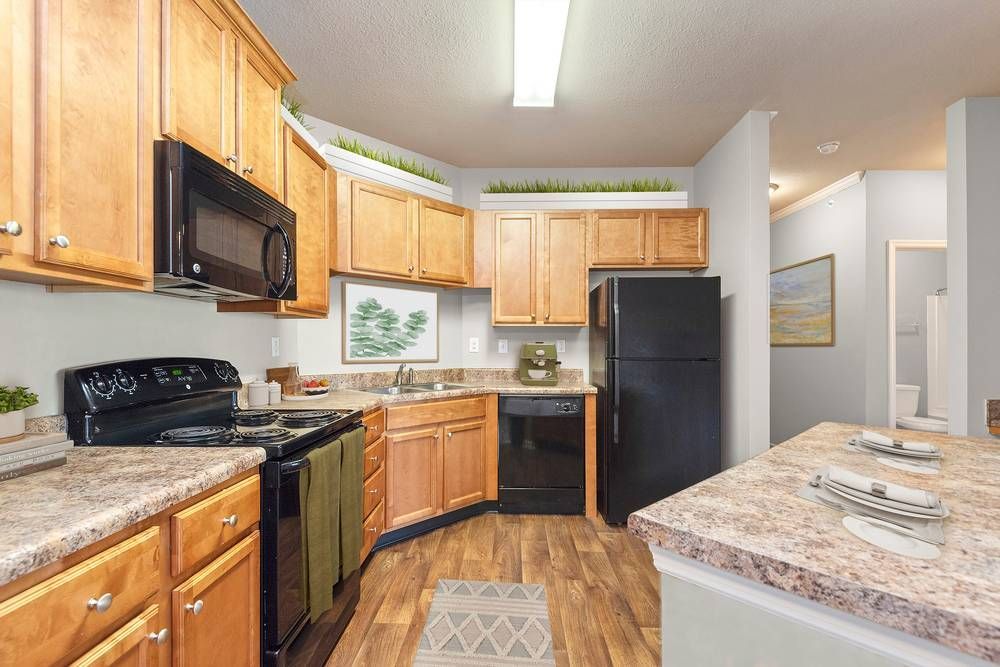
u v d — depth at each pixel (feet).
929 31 6.51
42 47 2.98
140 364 4.81
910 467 3.65
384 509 7.88
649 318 9.04
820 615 1.98
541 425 9.59
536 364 11.12
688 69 7.48
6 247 2.78
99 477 3.19
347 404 7.02
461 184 11.80
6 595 2.03
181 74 4.14
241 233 4.94
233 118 5.02
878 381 11.70
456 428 9.05
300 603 4.57
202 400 5.43
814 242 13.57
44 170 2.99
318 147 8.10
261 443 4.34
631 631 5.73
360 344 9.84
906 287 14.87
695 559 2.31
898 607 1.72
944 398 14.32
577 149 10.63
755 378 8.82
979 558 2.05
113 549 2.59
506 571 7.21
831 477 2.90
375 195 8.83
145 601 2.85
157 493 2.86
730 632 2.27
